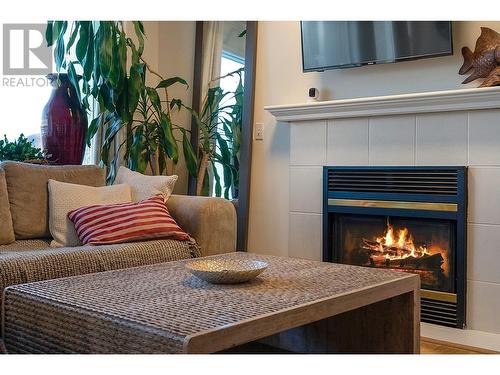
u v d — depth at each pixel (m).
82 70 4.08
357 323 2.22
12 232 2.95
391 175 3.30
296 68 3.87
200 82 4.36
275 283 1.88
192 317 1.43
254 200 4.05
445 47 3.16
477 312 3.01
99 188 3.21
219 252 3.10
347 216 3.53
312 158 3.64
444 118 3.11
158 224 2.90
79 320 1.50
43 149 3.61
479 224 3.00
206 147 4.24
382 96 3.42
